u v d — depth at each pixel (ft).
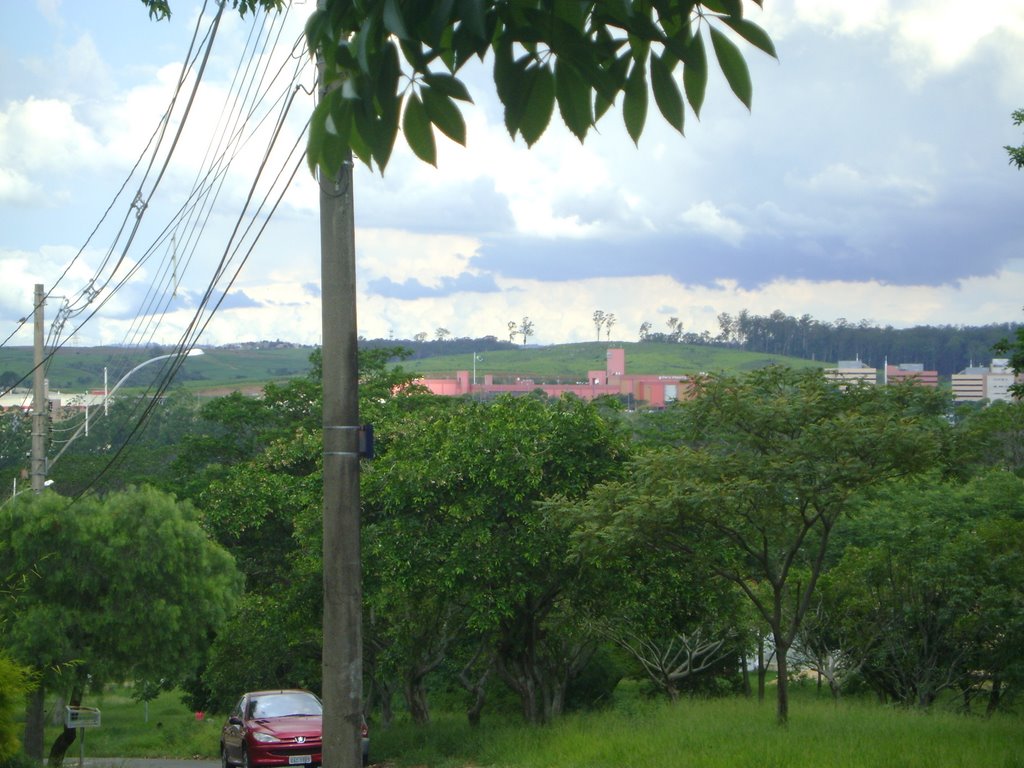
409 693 77.56
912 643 78.79
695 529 55.72
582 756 51.62
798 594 74.02
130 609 64.13
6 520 63.36
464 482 63.77
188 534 67.15
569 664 76.18
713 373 54.19
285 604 76.43
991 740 47.88
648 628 67.36
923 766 42.19
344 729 25.77
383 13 7.38
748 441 53.72
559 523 57.82
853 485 51.83
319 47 8.12
